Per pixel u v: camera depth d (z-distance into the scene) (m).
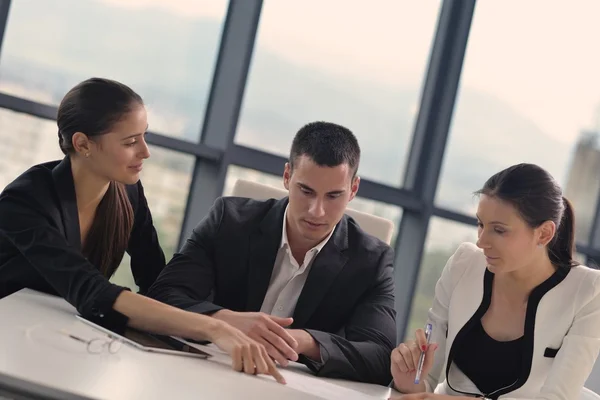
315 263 2.29
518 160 4.55
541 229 2.08
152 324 1.91
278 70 4.02
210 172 3.84
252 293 2.31
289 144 4.08
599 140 4.68
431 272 4.48
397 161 4.36
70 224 2.20
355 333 2.21
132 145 2.20
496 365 2.18
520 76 4.49
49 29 3.51
